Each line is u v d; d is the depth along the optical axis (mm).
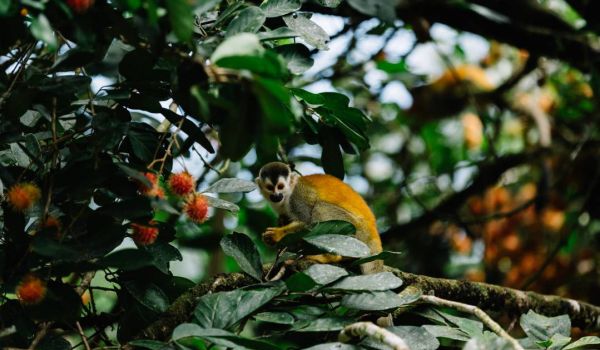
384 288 4184
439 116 10734
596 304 9164
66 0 3412
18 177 4223
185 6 3166
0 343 3998
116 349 4355
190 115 4195
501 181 10398
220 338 3693
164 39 3598
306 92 4645
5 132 4020
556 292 9383
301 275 3979
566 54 8648
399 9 7293
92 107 4133
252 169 8070
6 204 4066
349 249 4336
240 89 3375
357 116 4848
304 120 4871
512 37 8570
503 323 6535
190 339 3965
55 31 3953
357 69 9484
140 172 3824
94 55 4012
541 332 4762
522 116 10758
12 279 3736
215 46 3898
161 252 4328
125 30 3752
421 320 5508
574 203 9953
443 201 9828
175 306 4828
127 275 4410
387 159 11062
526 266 9562
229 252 4523
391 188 10508
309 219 6629
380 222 10188
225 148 3279
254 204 9289
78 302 4031
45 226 3846
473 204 10172
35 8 3387
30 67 4129
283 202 6793
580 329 6609
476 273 9875
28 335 4023
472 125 10898
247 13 3988
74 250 3682
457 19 8414
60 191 4039
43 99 3990
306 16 4645
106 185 4148
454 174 10922
